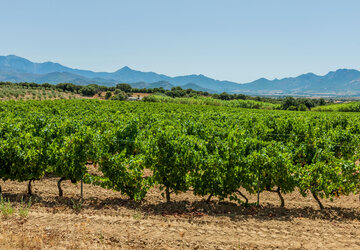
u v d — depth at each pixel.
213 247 6.16
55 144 9.81
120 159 9.09
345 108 67.75
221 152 9.55
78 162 9.22
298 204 9.40
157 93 128.62
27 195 9.36
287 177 8.74
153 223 7.22
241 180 8.90
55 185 10.57
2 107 27.28
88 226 6.87
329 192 8.83
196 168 8.98
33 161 9.22
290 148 11.88
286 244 6.38
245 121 20.80
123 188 9.16
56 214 7.57
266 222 7.64
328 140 12.38
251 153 9.88
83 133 9.92
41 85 118.19
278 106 82.81
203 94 148.12
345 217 8.30
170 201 9.25
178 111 31.77
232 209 8.70
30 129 13.49
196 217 7.86
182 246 6.15
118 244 6.12
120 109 30.52
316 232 7.10
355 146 14.12
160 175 9.09
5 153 9.11
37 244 5.94
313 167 8.92
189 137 10.23
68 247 5.91
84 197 9.38
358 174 8.80
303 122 20.53
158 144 9.30
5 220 7.03
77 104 37.81
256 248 6.18
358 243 6.55
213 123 19.08
